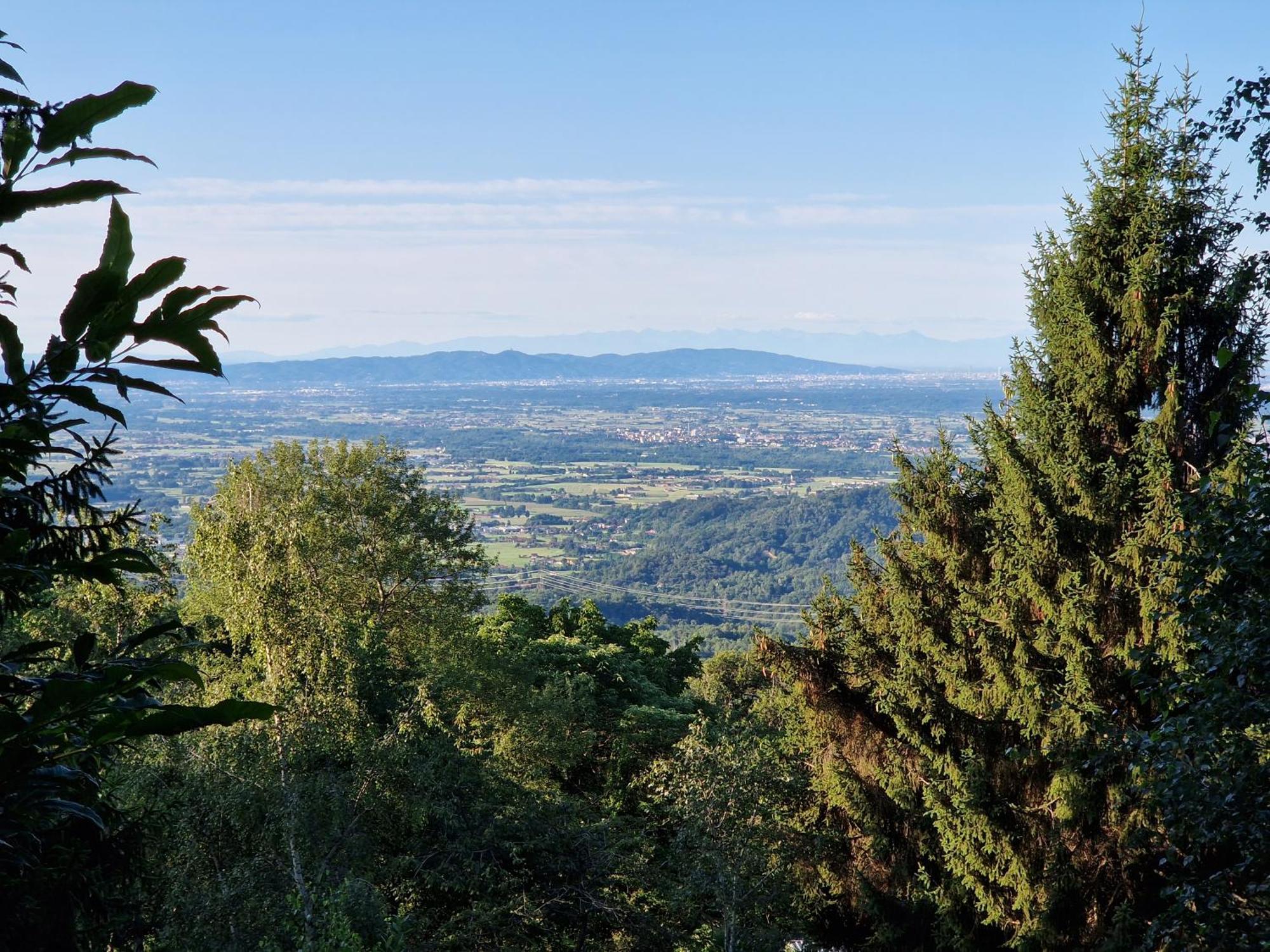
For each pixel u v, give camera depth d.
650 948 19.81
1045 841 16.23
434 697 19.94
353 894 13.70
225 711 2.02
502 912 18.16
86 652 2.20
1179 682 8.28
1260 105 9.51
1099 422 17.30
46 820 2.44
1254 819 7.63
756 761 18.88
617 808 24.09
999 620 17.09
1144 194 16.81
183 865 13.55
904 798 18.28
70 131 1.85
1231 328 15.94
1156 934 8.41
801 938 19.98
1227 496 7.85
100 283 1.93
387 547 29.16
